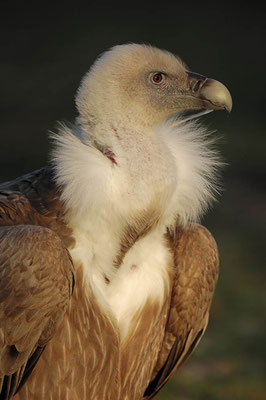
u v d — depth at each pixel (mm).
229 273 20516
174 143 9664
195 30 51219
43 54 45875
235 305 18797
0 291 8578
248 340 17219
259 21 53000
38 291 8586
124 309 9523
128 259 9484
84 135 9391
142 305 9594
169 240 10086
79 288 9109
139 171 9109
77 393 9211
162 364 10562
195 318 10312
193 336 10484
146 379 10047
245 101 37500
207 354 16641
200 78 9750
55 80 40719
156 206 9164
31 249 8625
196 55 46375
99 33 50062
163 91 9570
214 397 14938
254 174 27266
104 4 56000
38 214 9266
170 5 55906
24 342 8656
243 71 43250
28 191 9523
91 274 9266
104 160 9172
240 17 53719
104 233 9195
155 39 49344
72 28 50906
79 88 9539
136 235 9258
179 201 9664
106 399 9422
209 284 10258
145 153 9180
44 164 27500
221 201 25406
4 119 33938
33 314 8602
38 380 9070
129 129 9281
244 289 19625
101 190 9047
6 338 8625
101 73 9352
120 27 51562
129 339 9570
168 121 9953
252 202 25422
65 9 54719
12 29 50531
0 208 9227
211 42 48812
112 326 9328
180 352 10555
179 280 10117
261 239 22750
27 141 30188
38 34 49719
